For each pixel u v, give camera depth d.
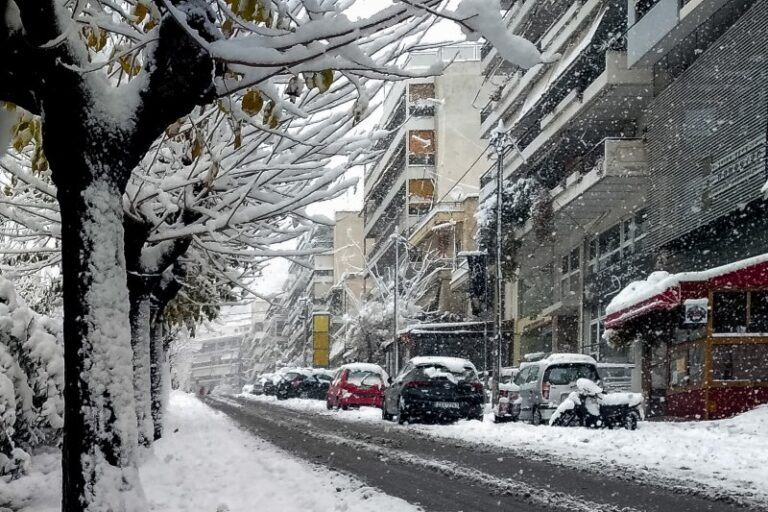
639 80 26.09
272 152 8.10
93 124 5.16
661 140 25.36
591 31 27.22
